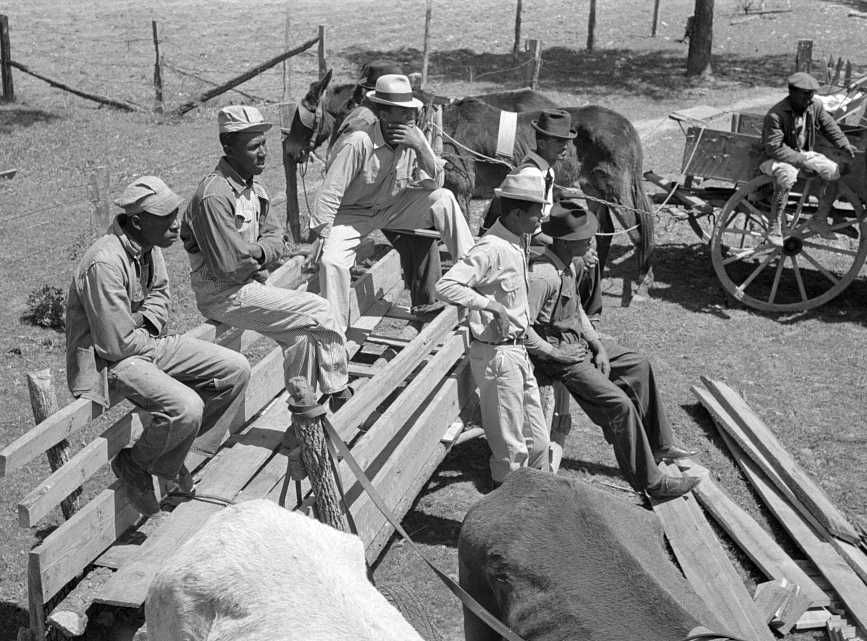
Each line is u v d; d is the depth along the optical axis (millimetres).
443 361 6867
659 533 4426
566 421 7766
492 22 30250
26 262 11594
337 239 7051
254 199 5996
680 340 10406
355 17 30547
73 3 31812
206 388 5598
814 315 11172
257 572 3416
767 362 9914
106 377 5223
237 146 5730
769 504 7277
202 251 5801
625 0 33750
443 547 6742
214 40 26625
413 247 7656
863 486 7652
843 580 6320
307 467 5008
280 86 22156
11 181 14852
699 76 23781
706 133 11367
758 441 7902
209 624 3453
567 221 6629
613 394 6836
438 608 6098
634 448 6914
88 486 7301
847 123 12383
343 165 6969
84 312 5172
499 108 12156
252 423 6473
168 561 3652
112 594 4793
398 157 7133
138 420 5527
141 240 5219
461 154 11641
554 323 6871
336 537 3658
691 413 8820
